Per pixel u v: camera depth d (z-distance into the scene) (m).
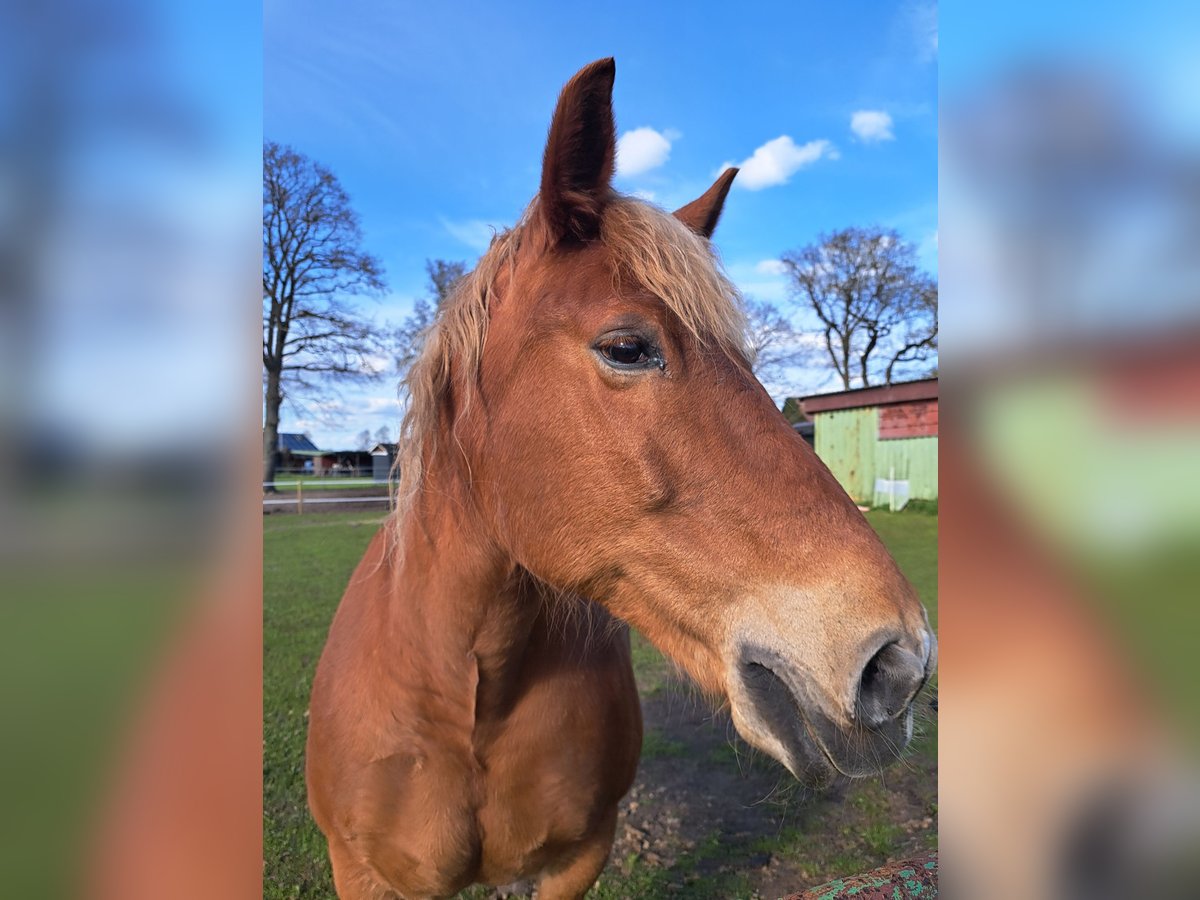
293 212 18.19
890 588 1.40
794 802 3.86
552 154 1.66
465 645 1.93
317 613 7.01
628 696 2.40
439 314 1.94
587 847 2.31
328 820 2.18
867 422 16.62
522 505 1.72
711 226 2.27
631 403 1.57
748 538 1.50
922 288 29.16
